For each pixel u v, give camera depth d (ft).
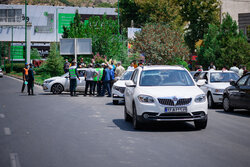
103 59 139.03
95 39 156.76
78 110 57.62
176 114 37.27
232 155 26.73
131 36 166.71
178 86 40.29
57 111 56.13
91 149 28.89
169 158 25.81
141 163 24.39
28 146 30.17
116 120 46.32
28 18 382.42
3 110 57.57
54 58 152.97
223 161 24.90
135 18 252.01
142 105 37.63
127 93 44.11
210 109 61.67
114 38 157.79
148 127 40.83
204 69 124.77
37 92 101.09
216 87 61.77
